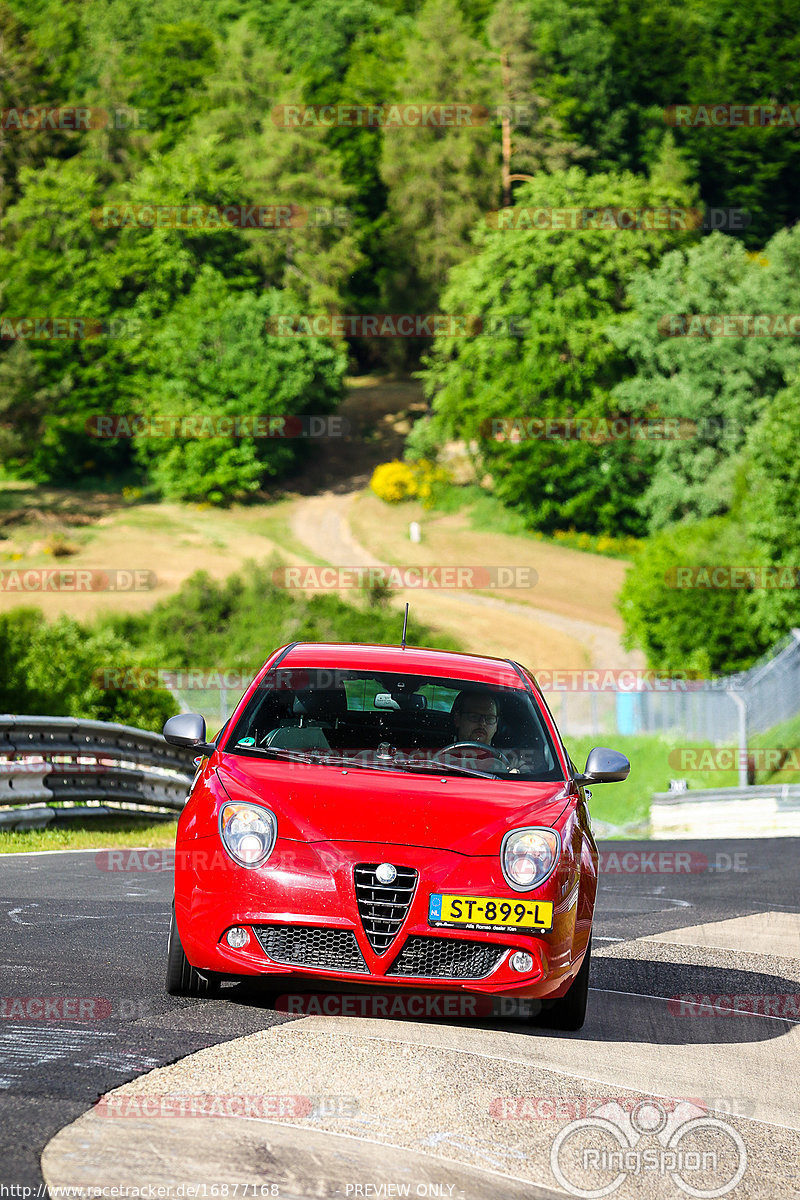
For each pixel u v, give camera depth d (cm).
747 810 7275
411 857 1538
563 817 1655
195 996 1659
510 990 1544
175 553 19888
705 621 13050
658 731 9956
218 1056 1383
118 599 17238
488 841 1575
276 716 1819
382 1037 1536
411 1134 1198
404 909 1527
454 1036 1588
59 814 4006
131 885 2819
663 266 19350
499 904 1538
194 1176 1030
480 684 1928
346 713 1834
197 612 14925
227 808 1588
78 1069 1291
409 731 1812
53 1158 1041
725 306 19038
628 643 13900
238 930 1539
